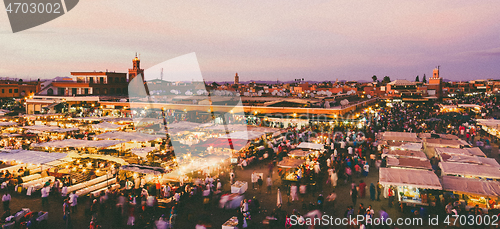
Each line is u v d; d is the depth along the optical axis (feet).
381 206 61.52
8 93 264.93
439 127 158.10
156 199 60.70
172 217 52.21
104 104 185.47
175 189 65.26
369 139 110.63
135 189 66.95
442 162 70.90
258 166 88.02
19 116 164.25
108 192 61.98
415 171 63.21
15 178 70.85
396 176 60.85
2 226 49.19
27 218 52.06
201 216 56.08
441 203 59.21
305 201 64.13
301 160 77.30
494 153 101.24
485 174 62.85
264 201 63.82
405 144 94.84
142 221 52.39
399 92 342.64
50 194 66.28
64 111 192.24
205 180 69.72
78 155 89.92
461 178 60.39
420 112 223.51
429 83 365.81
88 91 221.25
